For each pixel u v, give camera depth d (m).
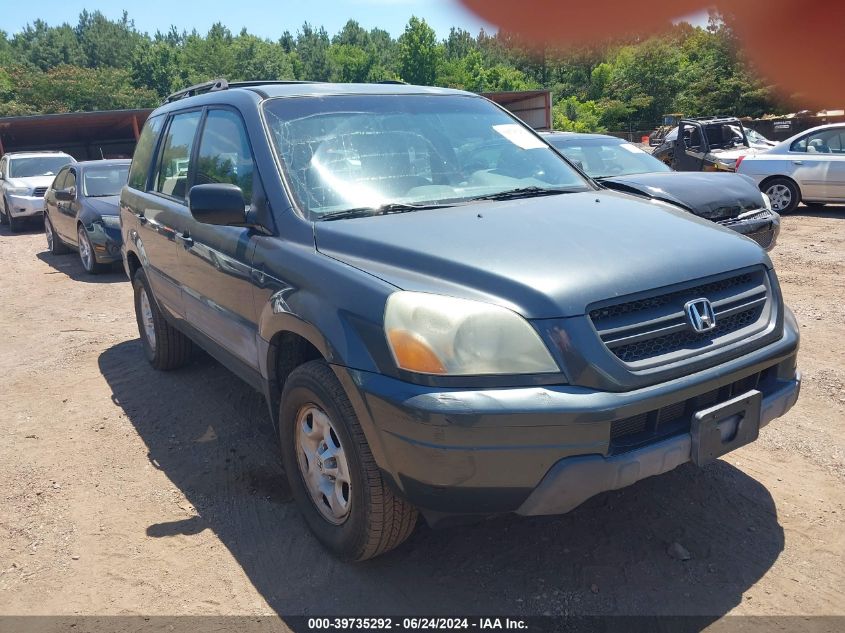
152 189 5.02
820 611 2.61
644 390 2.46
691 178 7.83
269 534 3.27
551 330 2.42
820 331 5.89
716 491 3.45
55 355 6.16
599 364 2.41
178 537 3.28
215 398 4.94
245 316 3.50
